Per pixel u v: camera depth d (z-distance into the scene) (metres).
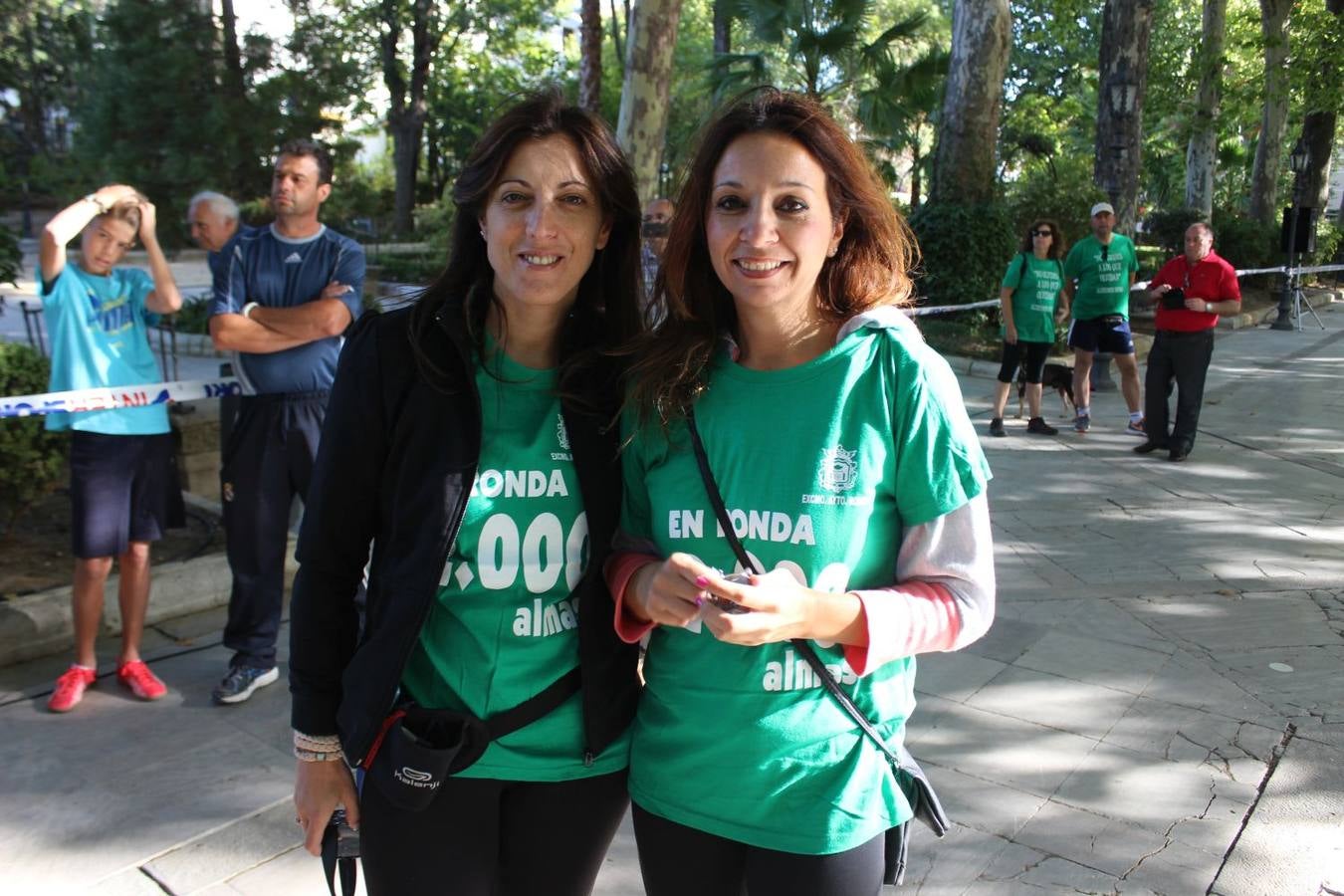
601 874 2.96
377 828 1.69
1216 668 4.26
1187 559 5.67
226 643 3.90
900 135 18.17
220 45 15.32
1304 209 17.45
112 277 3.90
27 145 22.84
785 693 1.59
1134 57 14.26
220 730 3.64
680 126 21.86
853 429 1.58
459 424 1.66
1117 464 7.84
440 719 1.66
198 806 3.17
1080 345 8.82
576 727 1.75
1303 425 9.32
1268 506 6.73
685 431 1.66
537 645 1.70
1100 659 4.35
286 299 3.79
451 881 1.70
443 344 1.68
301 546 1.73
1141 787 3.36
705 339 1.67
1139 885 2.86
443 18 28.50
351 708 1.67
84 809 3.14
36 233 22.84
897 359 1.60
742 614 1.42
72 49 19.80
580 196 1.69
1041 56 32.09
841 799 1.59
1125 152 14.54
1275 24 21.30
